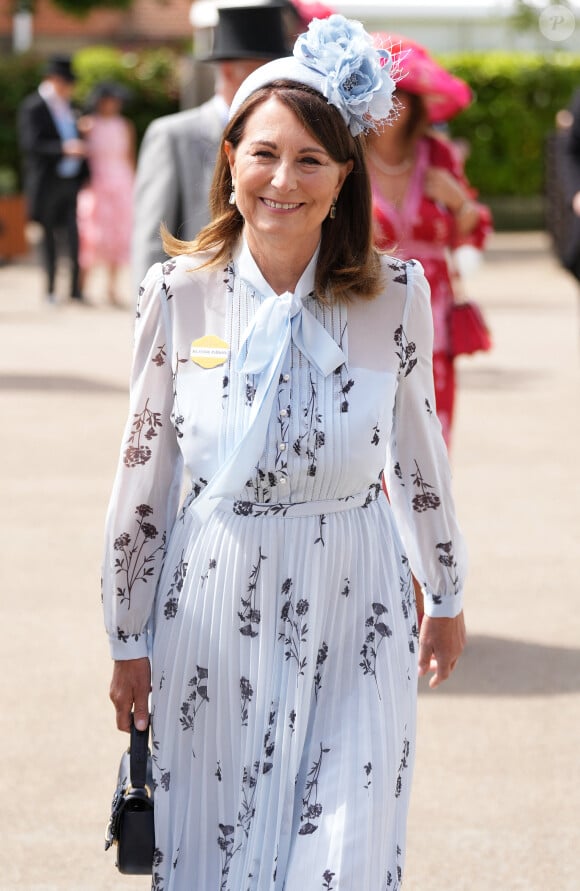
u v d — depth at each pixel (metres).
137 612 3.46
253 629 3.28
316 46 3.22
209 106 5.71
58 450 9.71
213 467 3.30
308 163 3.21
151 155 5.70
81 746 5.21
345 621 3.32
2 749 5.16
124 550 3.44
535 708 5.55
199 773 3.37
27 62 28.81
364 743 3.24
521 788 4.90
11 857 4.44
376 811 3.20
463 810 4.75
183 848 3.39
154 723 3.40
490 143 28.89
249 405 3.25
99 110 18.36
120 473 3.43
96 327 16.22
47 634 6.27
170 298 3.34
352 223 3.31
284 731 3.27
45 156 17.66
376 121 3.35
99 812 4.73
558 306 18.05
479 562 7.31
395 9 30.28
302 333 3.25
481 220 5.91
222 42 5.66
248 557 3.28
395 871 3.37
